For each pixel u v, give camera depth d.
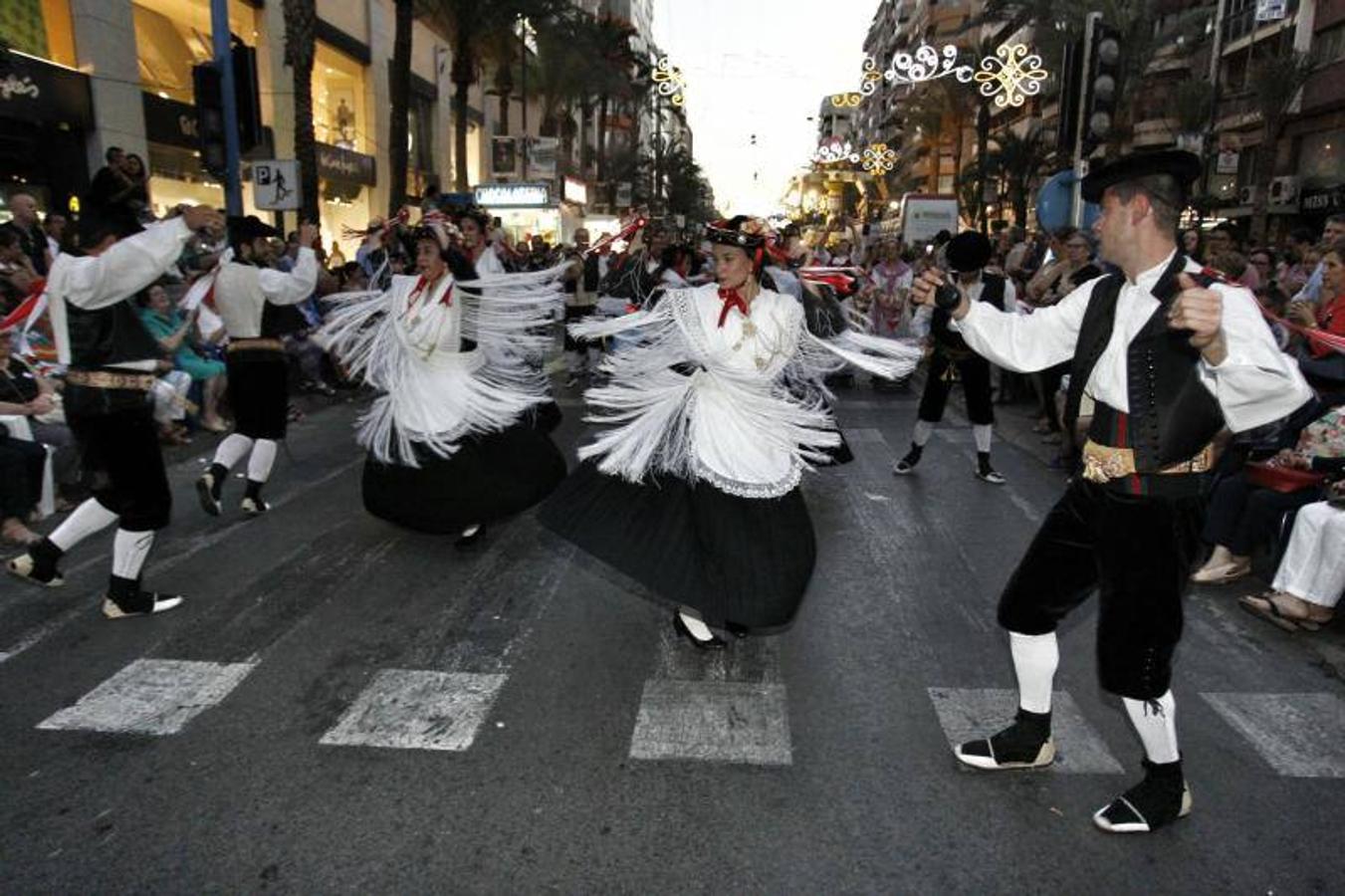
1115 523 2.72
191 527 6.00
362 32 28.61
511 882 2.67
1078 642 4.33
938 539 5.98
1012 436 9.28
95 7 15.90
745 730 3.52
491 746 3.39
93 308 4.14
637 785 3.14
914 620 4.62
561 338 17.41
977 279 7.29
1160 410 2.61
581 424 9.59
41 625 4.41
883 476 7.64
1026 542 5.94
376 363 5.33
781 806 3.04
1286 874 2.73
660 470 3.94
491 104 45.09
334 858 2.76
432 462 5.22
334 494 6.82
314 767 3.24
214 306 6.03
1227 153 24.02
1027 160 41.28
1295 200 27.70
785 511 3.86
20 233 8.87
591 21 45.91
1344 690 3.90
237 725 3.52
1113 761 3.33
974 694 3.84
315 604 4.71
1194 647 4.31
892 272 12.84
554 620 4.55
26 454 5.81
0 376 5.61
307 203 15.80
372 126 29.50
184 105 18.72
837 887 2.66
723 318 3.85
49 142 15.63
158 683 3.84
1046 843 2.87
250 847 2.81
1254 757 3.36
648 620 4.56
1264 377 2.35
